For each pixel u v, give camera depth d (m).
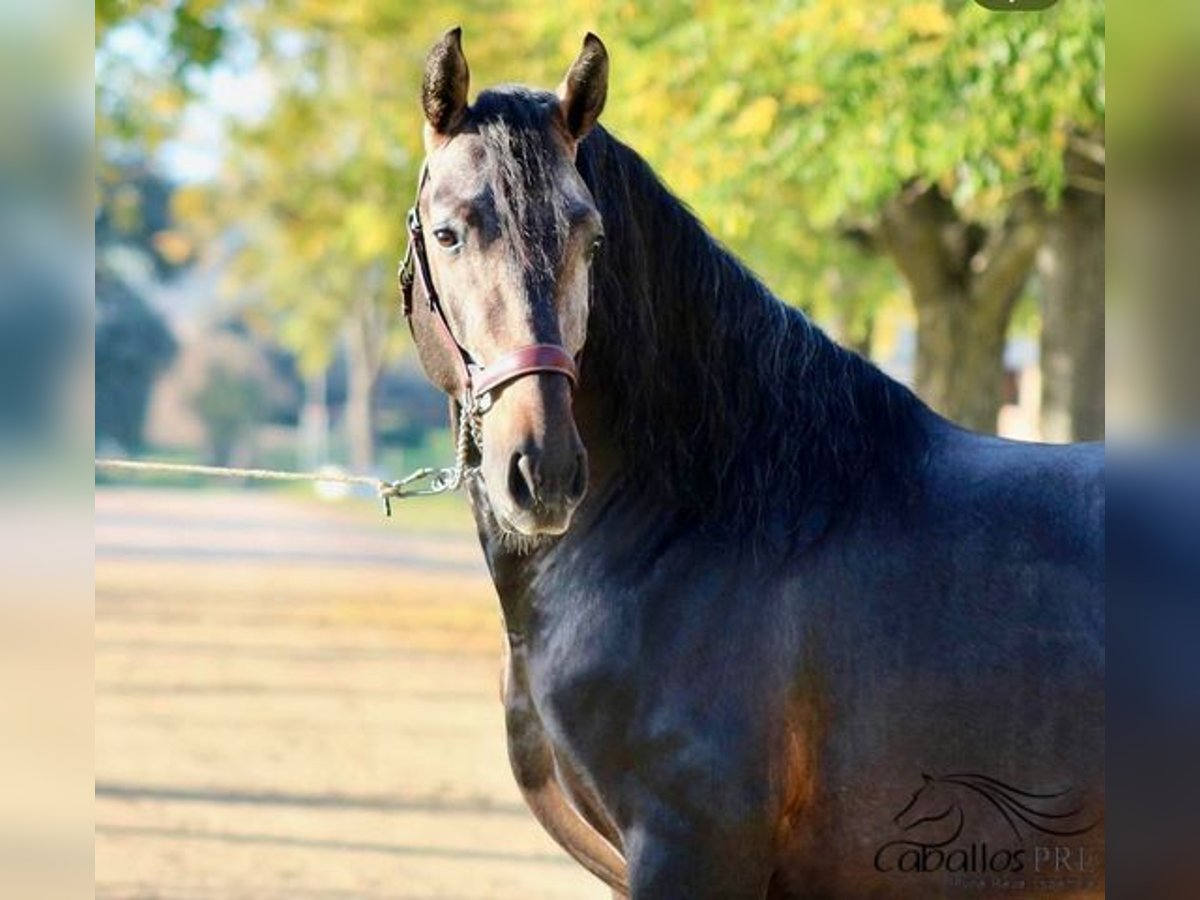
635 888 5.04
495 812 13.05
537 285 4.88
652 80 15.70
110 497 62.78
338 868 11.17
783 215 21.78
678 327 5.34
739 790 4.93
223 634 23.91
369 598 28.33
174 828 12.38
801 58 14.73
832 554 5.10
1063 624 4.89
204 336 90.19
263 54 26.64
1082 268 19.73
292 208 38.66
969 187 15.56
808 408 5.29
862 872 5.02
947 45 13.96
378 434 82.44
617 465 5.30
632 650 5.11
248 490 70.50
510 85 5.27
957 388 21.88
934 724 4.92
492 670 20.95
